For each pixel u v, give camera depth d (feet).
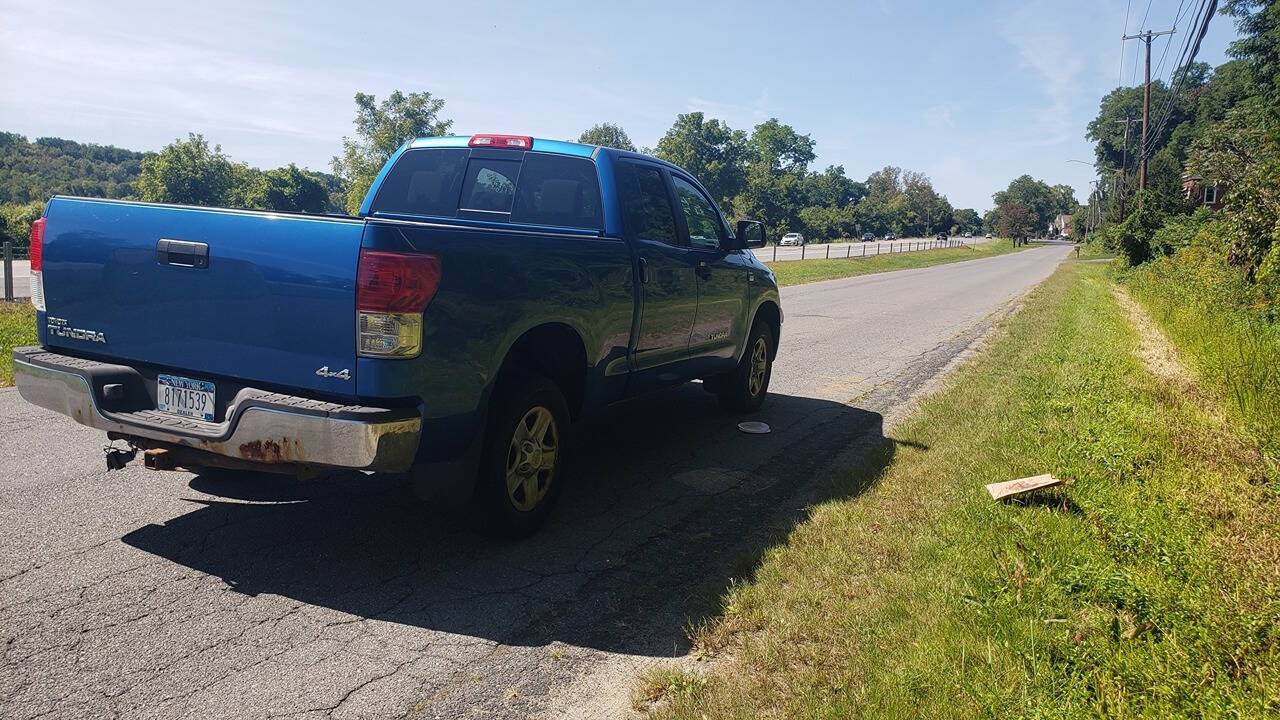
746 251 22.72
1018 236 469.16
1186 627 9.82
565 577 12.28
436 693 9.11
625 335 15.65
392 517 14.44
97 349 12.55
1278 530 13.48
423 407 11.05
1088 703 8.46
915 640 9.71
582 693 9.20
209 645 9.90
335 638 10.23
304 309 10.88
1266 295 43.75
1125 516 13.79
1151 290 69.21
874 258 188.65
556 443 14.19
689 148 354.54
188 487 15.42
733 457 19.08
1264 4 125.29
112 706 8.55
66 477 15.61
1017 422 21.12
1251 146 47.03
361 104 255.50
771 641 9.83
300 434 10.66
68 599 10.85
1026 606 10.47
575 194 16.52
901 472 17.01
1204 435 20.06
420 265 10.74
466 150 17.57
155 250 11.78
